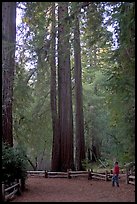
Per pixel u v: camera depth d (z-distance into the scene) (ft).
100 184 57.77
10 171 43.24
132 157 35.14
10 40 50.78
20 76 52.03
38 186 54.65
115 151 45.14
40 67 51.37
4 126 51.26
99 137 98.58
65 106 77.10
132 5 34.91
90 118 98.43
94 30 45.83
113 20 39.70
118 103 38.29
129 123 35.40
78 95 82.12
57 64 81.92
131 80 35.32
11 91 50.55
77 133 80.43
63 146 76.02
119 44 38.52
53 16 61.11
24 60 49.57
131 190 47.73
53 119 79.05
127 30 35.50
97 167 90.12
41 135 84.28
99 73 92.48
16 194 42.29
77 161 78.43
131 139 35.01
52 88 81.41
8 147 46.75
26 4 50.44
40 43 45.91
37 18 51.93
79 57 82.38
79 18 45.80
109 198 40.01
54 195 43.16
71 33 48.01
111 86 38.40
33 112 81.82
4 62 48.70
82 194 44.24
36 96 83.97
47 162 99.45
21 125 76.07
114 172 54.39
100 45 48.19
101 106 96.12
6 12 52.16
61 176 72.02
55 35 46.21
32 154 91.35
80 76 82.79
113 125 46.03
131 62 36.70
